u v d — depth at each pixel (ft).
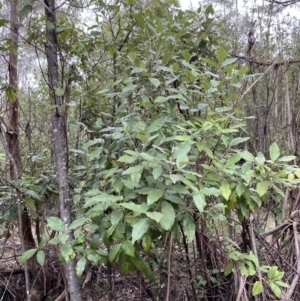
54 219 4.43
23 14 5.38
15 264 8.93
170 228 3.68
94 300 7.26
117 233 4.04
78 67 7.34
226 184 4.25
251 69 9.57
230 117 5.27
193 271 6.82
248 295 5.99
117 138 5.03
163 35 6.26
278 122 9.37
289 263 6.38
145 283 6.61
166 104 5.89
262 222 8.00
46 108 10.25
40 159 8.13
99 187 5.58
